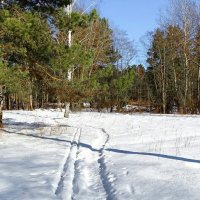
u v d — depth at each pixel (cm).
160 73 5381
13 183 718
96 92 2102
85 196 634
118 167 857
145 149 1106
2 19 1272
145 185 694
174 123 2069
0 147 1213
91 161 970
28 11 1434
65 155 1055
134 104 5625
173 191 648
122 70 5719
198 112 4203
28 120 2517
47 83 1658
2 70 1320
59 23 1452
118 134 1562
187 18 4512
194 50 4631
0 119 1822
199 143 1205
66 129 1842
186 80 4456
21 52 1371
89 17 1484
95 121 2377
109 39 4391
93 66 4047
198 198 602
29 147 1215
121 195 633
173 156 973
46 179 751
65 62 1493
